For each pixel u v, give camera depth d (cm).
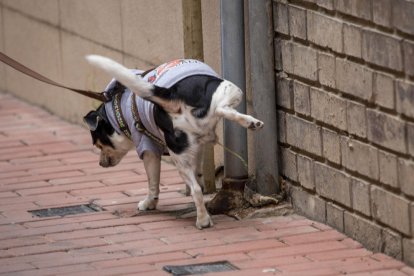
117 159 810
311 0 723
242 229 750
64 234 757
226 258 683
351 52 683
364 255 677
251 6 771
